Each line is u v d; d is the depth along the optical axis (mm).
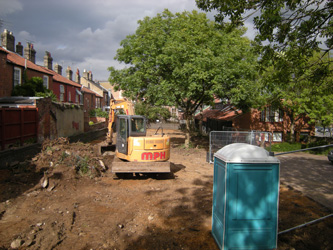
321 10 6488
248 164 4402
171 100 16203
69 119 19891
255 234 4438
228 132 14445
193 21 16891
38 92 19109
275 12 6363
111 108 14914
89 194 8023
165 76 17328
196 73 14438
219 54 15594
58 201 7234
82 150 11883
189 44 15219
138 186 9273
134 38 18312
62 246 4824
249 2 6891
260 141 14430
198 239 5145
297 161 16500
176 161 15008
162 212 6645
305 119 26172
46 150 10328
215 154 5035
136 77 16844
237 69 15273
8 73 17359
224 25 7695
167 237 5246
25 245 4746
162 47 16141
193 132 34156
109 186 9117
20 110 12062
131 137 10242
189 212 6660
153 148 10195
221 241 4562
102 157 12820
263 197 4445
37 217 6062
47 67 29406
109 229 5566
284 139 25719
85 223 5867
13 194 7426
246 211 4422
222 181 4617
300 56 7332
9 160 10273
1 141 10492
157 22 17375
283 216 6430
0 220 5863
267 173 4457
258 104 18734
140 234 5391
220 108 33094
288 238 5098
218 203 4848
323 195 8406
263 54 7660
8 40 21875
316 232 5383
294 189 9164
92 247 4824
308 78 7980
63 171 9094
